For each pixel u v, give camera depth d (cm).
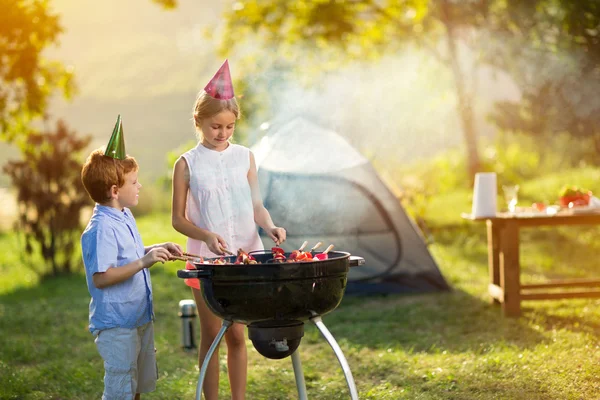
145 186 1841
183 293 787
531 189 1480
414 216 1113
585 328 537
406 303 688
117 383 322
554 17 934
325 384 428
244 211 347
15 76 823
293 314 286
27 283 927
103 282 314
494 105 1127
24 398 431
